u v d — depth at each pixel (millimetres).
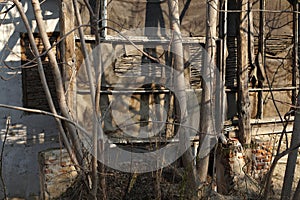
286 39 7406
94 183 3393
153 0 6449
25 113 6469
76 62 6035
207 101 5531
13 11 6219
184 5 6617
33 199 6453
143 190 5227
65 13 5742
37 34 6402
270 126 7352
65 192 5660
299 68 7453
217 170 6266
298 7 7371
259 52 7211
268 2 7211
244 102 6891
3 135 6344
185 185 5035
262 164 6945
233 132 7039
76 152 3578
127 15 6332
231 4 6965
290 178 4203
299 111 4070
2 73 6262
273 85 7375
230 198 5562
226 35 6883
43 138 6555
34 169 6535
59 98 3441
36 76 6492
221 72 6793
